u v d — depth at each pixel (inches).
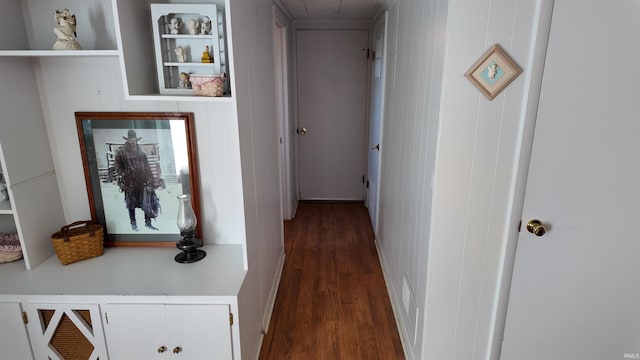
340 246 131.9
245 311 66.4
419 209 71.1
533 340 67.1
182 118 70.4
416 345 72.6
